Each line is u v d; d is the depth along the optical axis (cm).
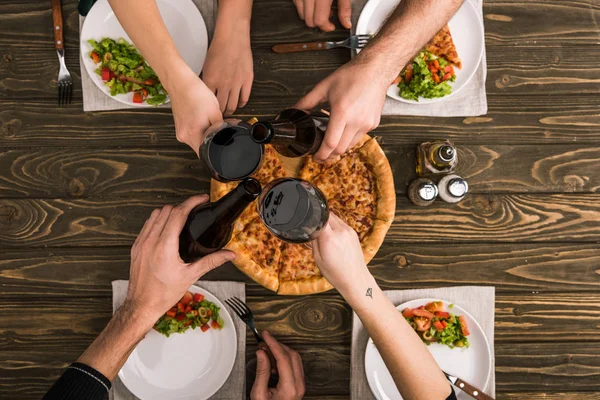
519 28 155
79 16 147
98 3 141
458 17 147
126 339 115
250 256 141
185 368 145
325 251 109
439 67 145
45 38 149
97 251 151
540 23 156
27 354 150
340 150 117
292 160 144
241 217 141
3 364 150
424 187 145
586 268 156
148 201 152
